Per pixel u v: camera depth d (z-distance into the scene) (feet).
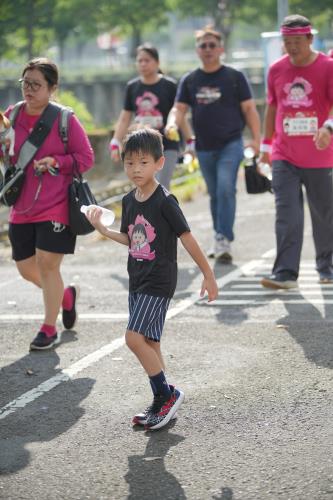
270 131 70.49
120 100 563.89
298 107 67.46
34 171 54.60
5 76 553.64
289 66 67.51
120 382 48.37
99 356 53.16
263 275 75.00
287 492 34.86
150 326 41.81
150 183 42.01
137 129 42.09
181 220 41.52
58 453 39.37
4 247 102.01
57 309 55.36
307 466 37.09
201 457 38.45
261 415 42.88
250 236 94.53
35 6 461.78
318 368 49.44
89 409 44.57
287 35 65.92
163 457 38.58
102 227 43.11
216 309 63.57
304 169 68.08
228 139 80.79
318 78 66.74
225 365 50.52
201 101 80.64
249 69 511.40
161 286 41.98
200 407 44.19
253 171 76.89
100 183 142.92
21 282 76.59
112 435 41.22
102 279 76.28
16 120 55.11
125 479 36.58
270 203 119.44
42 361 52.70
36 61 54.29
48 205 54.39
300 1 497.05
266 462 37.65
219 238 80.84
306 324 58.70
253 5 538.47
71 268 82.02
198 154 82.17
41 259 54.80
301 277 73.15
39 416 43.83
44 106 54.80
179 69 565.53
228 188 80.07
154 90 82.79
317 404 44.01
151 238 41.88
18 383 48.85
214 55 79.87
